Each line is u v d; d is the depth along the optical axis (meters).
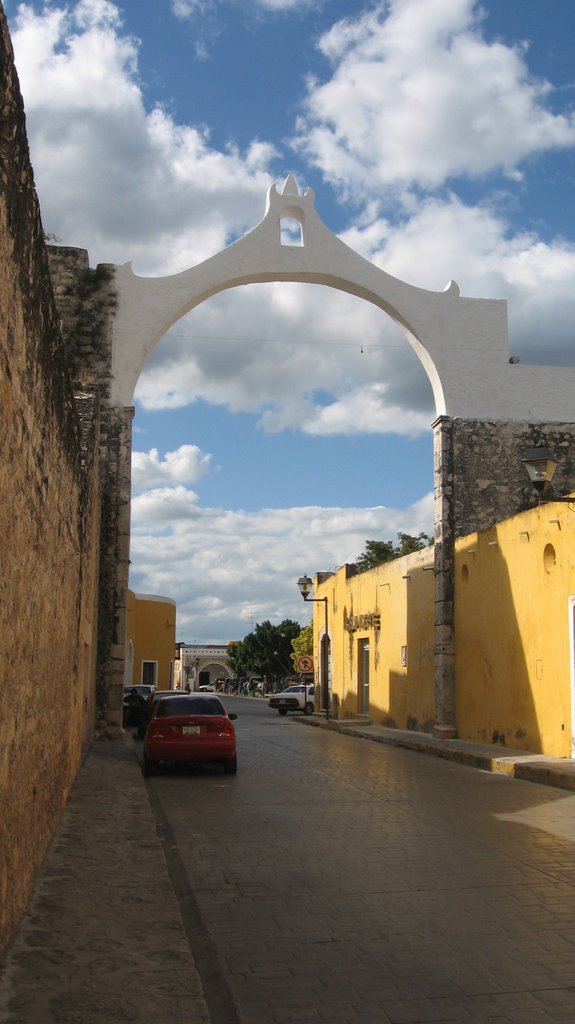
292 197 24.62
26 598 6.02
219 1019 4.85
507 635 19.56
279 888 7.59
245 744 23.11
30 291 5.54
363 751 21.19
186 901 7.23
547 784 14.57
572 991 5.16
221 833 10.12
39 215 5.73
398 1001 5.03
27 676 6.25
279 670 84.75
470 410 24.27
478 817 11.20
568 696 16.72
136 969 5.50
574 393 24.84
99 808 11.39
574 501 14.02
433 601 24.69
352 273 24.36
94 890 7.33
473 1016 4.81
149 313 23.33
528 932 6.27
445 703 22.72
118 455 22.50
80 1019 4.68
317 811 11.71
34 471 6.18
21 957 5.57
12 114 4.61
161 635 50.06
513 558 19.30
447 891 7.44
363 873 8.12
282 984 5.32
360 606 32.81
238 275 23.84
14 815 5.79
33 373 5.90
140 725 24.91
